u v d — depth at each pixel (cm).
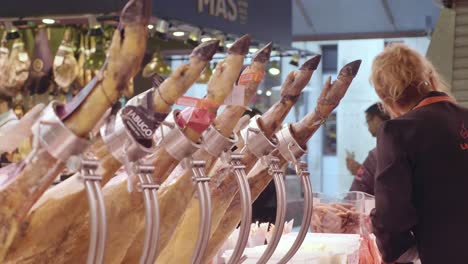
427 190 236
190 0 463
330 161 774
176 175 105
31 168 84
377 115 467
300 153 121
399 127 239
